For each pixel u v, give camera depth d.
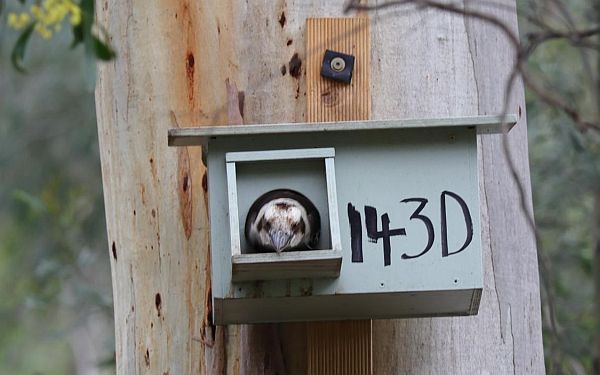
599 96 9.74
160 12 6.23
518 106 6.38
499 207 6.21
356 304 5.46
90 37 5.50
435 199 5.38
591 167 10.03
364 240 5.33
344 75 5.86
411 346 5.93
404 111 6.10
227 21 6.18
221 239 5.29
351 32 5.91
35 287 11.71
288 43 6.11
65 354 16.23
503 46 6.31
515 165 6.31
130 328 6.25
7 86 12.72
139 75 6.24
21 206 11.50
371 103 6.09
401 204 5.36
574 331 9.27
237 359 6.02
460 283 5.34
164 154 6.20
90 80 5.48
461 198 5.38
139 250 6.22
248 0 6.16
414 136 5.39
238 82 6.14
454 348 5.97
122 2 6.28
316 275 5.24
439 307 5.52
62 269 10.65
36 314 13.27
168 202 6.18
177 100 6.20
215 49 6.18
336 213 5.23
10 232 12.93
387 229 5.34
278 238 5.06
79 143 12.27
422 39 6.14
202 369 6.07
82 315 11.79
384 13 6.11
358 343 5.66
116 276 6.36
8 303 13.01
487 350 6.06
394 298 5.39
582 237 10.49
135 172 6.23
